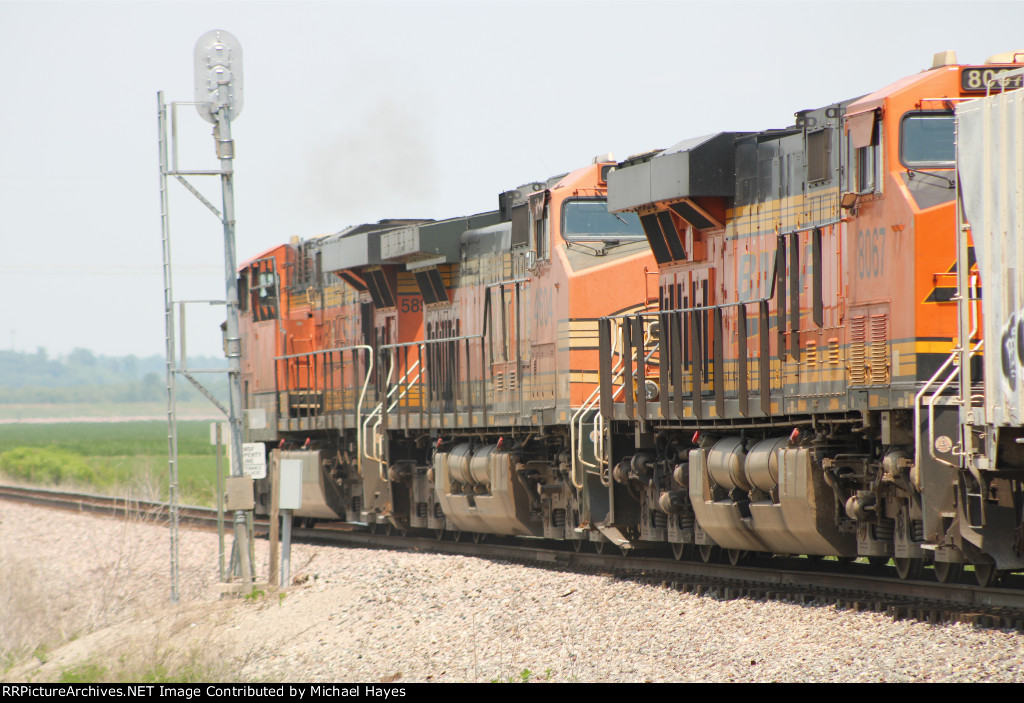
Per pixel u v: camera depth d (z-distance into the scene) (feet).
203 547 276.00
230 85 204.33
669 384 179.52
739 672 111.96
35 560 279.69
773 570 157.58
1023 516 120.98
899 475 132.16
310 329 312.91
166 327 207.82
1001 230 113.70
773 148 160.45
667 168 170.81
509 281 222.28
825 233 147.74
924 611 122.42
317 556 245.04
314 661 152.56
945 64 136.56
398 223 278.26
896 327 132.77
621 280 199.72
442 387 246.88
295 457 296.10
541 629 146.61
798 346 152.05
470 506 230.07
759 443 159.63
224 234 207.21
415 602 177.78
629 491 188.55
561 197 204.33
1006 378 112.98
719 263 171.42
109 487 505.66
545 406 207.21
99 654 163.53
